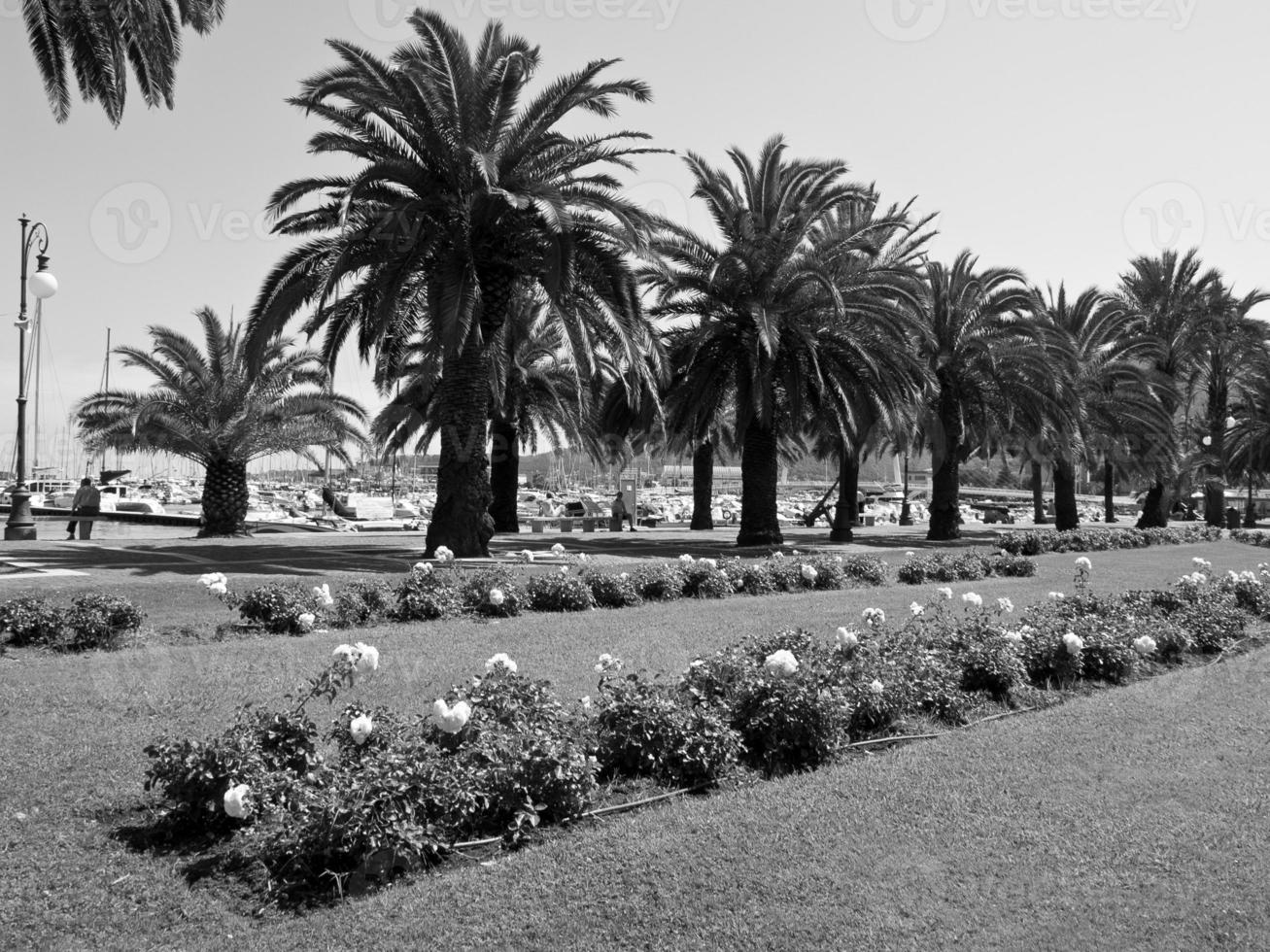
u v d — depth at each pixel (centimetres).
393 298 1692
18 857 388
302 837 379
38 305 2409
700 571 1431
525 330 2870
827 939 338
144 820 433
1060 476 3866
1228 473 5316
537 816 439
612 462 3797
